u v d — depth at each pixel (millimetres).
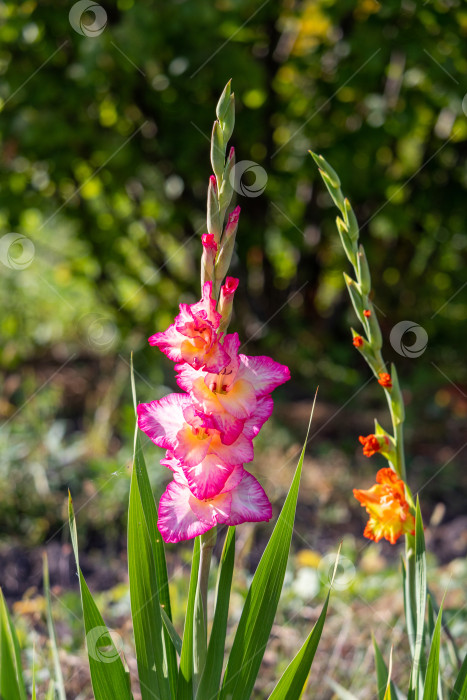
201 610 1236
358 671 2314
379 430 1479
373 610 2818
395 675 2322
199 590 1237
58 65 4207
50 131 4070
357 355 5602
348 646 2518
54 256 5707
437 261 5762
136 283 5109
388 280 5785
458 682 1295
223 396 1174
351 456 4406
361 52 4234
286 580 2947
